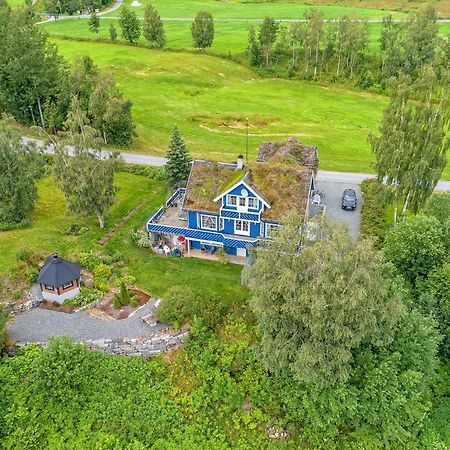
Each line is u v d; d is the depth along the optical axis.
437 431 36.66
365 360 34.78
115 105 72.88
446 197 50.44
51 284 42.97
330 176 68.50
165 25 156.12
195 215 49.56
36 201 61.41
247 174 47.47
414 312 37.22
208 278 47.22
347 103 105.56
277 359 34.34
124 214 57.53
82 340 40.09
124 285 43.62
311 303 31.62
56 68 80.31
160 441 34.38
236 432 35.44
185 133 84.19
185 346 39.94
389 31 116.88
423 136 50.19
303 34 119.62
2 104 79.81
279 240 33.56
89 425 34.78
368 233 54.16
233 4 183.12
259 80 119.44
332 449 34.62
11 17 79.44
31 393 36.12
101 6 181.12
